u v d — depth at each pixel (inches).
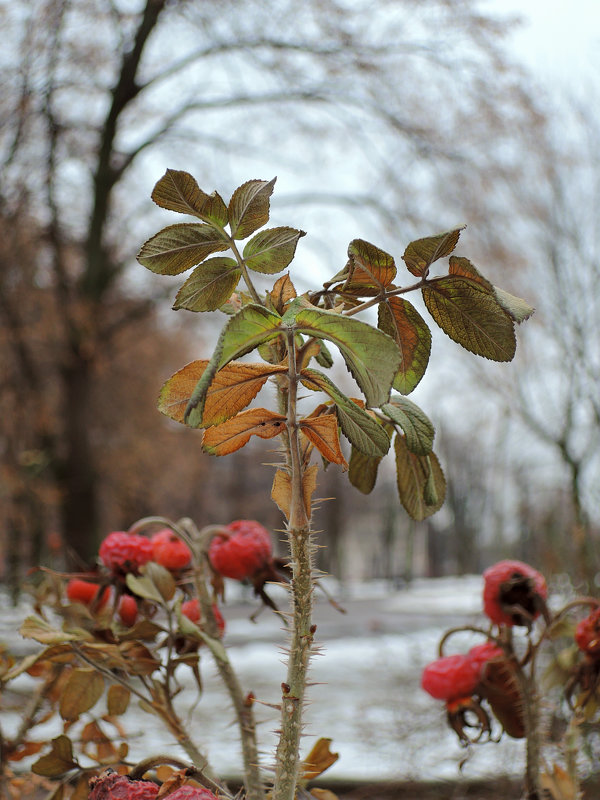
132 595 36.8
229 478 756.6
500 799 93.1
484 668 39.4
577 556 101.0
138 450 502.6
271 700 136.2
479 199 352.8
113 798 24.8
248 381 22.7
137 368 530.3
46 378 426.3
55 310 386.9
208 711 107.2
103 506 541.3
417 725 105.7
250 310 20.2
